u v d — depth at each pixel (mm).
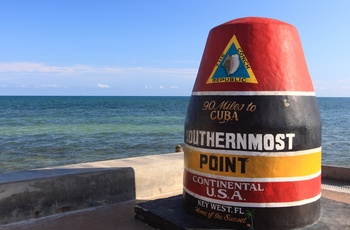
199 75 4668
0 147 21688
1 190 4789
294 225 4230
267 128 4094
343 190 6668
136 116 55500
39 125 37750
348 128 35812
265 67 4234
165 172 6484
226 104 4246
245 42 4309
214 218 4332
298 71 4406
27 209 5000
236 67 4281
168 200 5348
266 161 4105
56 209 5258
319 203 4582
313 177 4383
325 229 4273
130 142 24906
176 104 112062
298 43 4582
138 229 4750
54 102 121688
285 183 4160
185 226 4328
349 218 4633
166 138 27406
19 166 15711
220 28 4508
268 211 4141
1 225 4797
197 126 4469
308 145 4289
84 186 5520
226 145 4207
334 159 17500
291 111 4199
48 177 5195
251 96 4172
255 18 4465
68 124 39531
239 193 4168
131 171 6043
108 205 5738
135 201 5973
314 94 4613
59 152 20031
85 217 5176
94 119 48125
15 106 88125
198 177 4465
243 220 4172
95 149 21406
